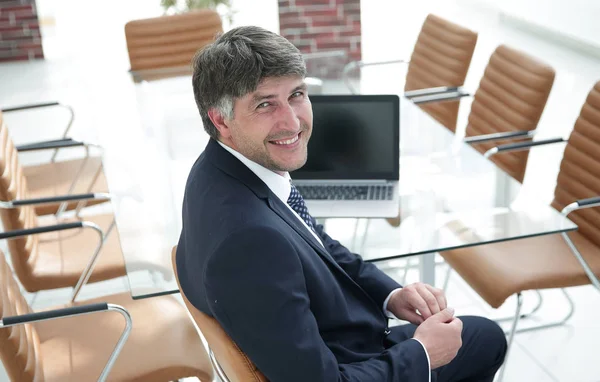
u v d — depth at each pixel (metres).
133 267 2.40
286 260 1.69
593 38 6.05
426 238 2.43
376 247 2.39
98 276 2.95
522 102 3.32
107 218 3.38
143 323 2.59
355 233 2.47
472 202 2.63
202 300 1.83
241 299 1.67
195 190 1.85
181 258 2.01
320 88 3.61
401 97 3.55
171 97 3.66
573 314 3.40
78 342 2.52
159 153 3.13
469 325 2.24
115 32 7.20
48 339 2.54
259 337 1.69
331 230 2.49
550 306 3.46
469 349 2.20
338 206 2.63
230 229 1.69
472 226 2.49
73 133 5.31
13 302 2.32
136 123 3.43
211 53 1.76
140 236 2.57
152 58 4.28
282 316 1.67
